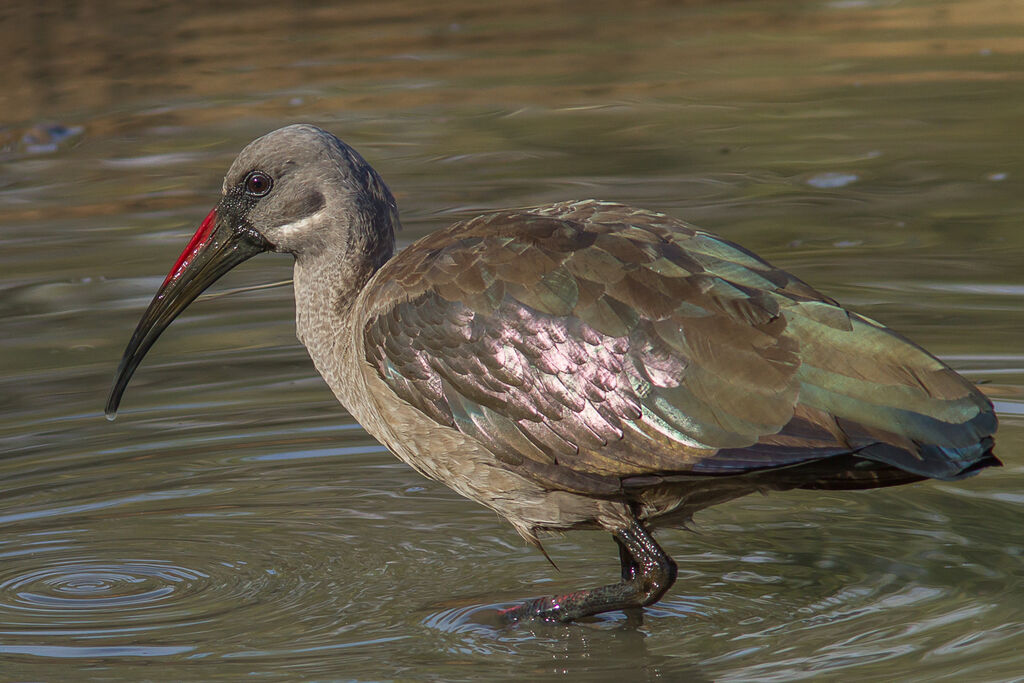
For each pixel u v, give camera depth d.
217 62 25.61
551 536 10.47
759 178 19.22
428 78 24.64
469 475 8.95
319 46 26.83
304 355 14.20
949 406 7.65
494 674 8.40
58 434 12.34
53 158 20.92
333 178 9.62
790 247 16.42
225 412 12.78
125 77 24.50
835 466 8.21
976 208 17.61
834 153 20.22
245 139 21.41
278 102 23.27
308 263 9.75
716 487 8.70
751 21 28.70
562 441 8.37
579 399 8.26
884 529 10.27
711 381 7.96
